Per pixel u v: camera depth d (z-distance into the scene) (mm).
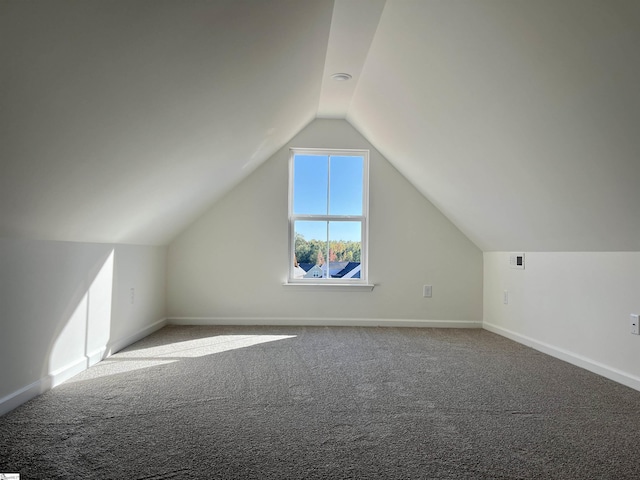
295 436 1853
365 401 2291
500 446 1769
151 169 2570
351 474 1540
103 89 1566
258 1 1720
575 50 1613
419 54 2420
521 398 2352
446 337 4055
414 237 4652
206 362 3053
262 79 2527
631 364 2596
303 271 4703
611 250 2762
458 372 2857
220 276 4574
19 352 2182
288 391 2441
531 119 2178
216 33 1742
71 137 1702
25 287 2223
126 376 2699
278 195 4617
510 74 2002
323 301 4617
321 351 3420
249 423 1986
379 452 1711
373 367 2965
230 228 4582
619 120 1765
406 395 2391
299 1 1964
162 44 1560
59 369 2566
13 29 1082
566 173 2371
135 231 3418
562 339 3254
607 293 2799
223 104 2461
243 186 4594
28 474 1505
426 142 3369
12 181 1692
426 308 4648
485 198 3439
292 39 2316
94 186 2227
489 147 2717
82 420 1992
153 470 1547
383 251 4645
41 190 1898
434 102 2744
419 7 2055
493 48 1934
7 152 1519
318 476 1524
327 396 2363
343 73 3322
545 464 1619
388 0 2193
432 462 1631
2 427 1904
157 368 2889
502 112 2301
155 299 4238
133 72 1594
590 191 2355
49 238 2408
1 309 2049
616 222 2441
